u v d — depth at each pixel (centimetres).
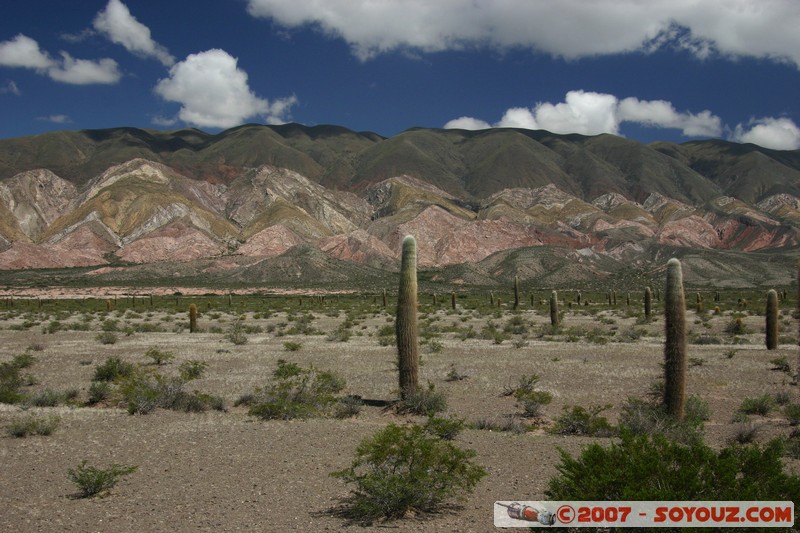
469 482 933
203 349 3219
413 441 966
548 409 1702
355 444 1284
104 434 1385
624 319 5331
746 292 11006
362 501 891
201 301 10044
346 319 5678
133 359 2845
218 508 915
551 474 1064
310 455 1199
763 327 4294
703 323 4656
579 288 14112
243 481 1041
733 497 675
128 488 1009
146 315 6469
